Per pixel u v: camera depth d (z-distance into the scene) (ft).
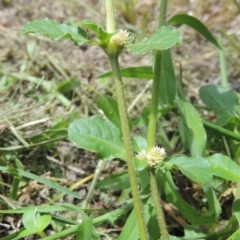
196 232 0.88
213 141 1.19
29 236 0.95
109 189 1.03
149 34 1.81
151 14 1.94
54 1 1.97
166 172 0.86
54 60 1.56
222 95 1.14
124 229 0.83
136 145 0.80
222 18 1.89
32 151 1.17
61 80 1.52
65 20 1.88
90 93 1.43
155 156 0.73
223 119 1.09
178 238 0.80
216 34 1.82
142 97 1.43
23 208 0.87
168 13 1.93
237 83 1.55
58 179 1.13
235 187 1.03
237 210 0.82
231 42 1.56
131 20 1.90
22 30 0.73
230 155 1.11
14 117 1.22
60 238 0.89
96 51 1.69
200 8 1.94
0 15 1.87
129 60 1.67
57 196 1.06
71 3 1.96
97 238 0.82
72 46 1.70
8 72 1.51
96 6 1.97
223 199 1.06
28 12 1.89
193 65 1.65
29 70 1.54
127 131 0.72
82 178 1.16
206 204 1.06
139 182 0.91
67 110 1.33
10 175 1.10
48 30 0.73
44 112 1.32
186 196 1.08
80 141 0.79
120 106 0.71
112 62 0.72
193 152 0.93
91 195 1.06
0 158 1.12
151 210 0.86
